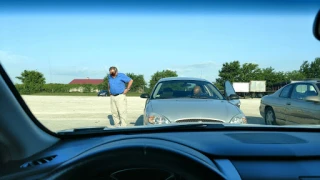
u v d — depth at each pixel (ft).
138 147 5.10
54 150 6.22
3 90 5.76
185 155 5.15
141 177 5.13
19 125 5.90
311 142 7.21
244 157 6.14
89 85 132.77
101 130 8.00
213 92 21.50
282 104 26.89
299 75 157.58
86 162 4.87
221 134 8.07
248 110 54.29
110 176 4.99
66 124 28.58
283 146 6.73
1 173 5.23
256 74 203.92
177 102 18.56
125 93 28.17
